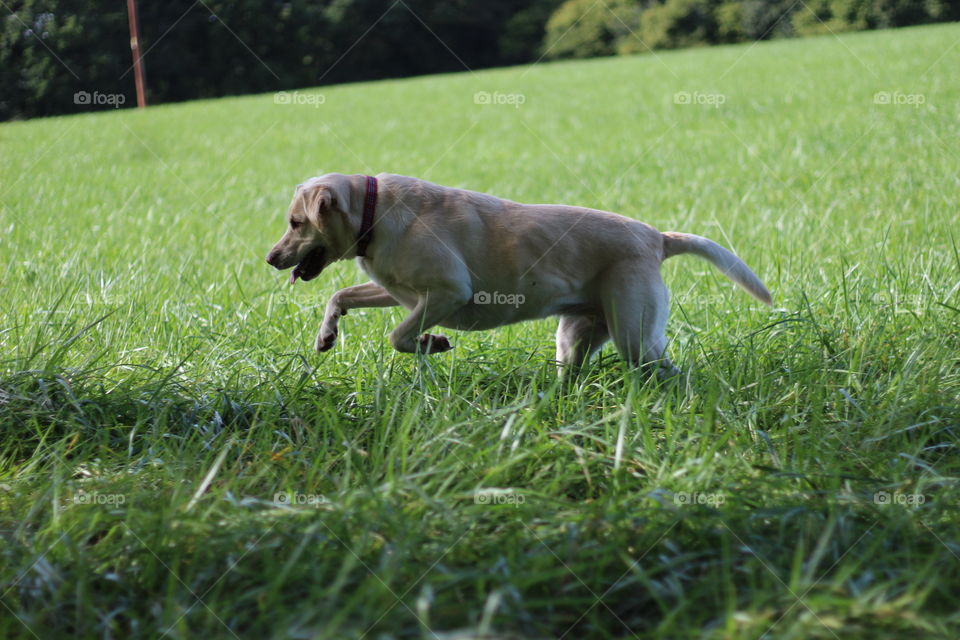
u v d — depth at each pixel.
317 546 2.45
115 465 3.23
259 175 12.89
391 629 2.12
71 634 2.25
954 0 27.47
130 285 5.62
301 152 15.02
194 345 4.46
